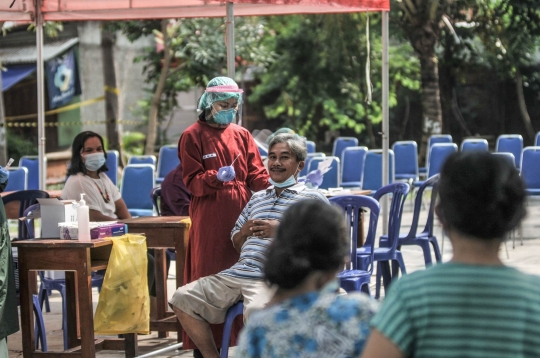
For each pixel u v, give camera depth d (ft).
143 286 25.59
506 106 114.42
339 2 35.91
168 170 63.57
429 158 64.23
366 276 28.40
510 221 10.04
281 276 11.00
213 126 26.02
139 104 111.24
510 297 9.56
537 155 54.13
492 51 99.66
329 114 114.32
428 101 86.99
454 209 10.07
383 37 40.68
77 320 28.27
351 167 63.72
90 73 104.58
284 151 23.31
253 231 23.02
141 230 29.12
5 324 24.04
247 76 118.93
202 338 23.32
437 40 88.84
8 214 37.14
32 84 107.04
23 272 25.39
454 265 9.91
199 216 25.71
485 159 10.24
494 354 9.41
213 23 91.66
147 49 103.60
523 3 92.17
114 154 58.03
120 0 40.88
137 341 28.25
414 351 9.71
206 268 25.44
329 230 11.15
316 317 10.69
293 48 108.58
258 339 10.75
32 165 60.49
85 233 24.98
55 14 42.29
